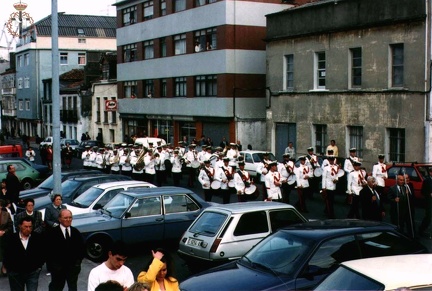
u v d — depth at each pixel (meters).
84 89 63.22
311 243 8.86
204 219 12.47
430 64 24.55
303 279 8.49
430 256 7.45
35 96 79.62
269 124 33.91
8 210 13.17
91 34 80.75
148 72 48.78
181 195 15.19
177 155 28.06
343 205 22.06
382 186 20.31
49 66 79.75
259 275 8.80
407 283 6.40
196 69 41.94
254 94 39.41
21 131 87.94
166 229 14.76
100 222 14.12
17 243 9.47
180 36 44.19
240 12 38.78
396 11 25.89
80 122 64.38
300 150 31.72
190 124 43.97
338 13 28.92
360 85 28.25
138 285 5.71
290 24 32.03
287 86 32.91
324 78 30.39
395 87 26.34
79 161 45.91
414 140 25.28
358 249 8.91
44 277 12.58
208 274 9.30
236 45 38.75
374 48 27.11
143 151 28.64
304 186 20.83
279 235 9.59
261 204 12.43
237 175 20.00
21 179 28.80
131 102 51.91
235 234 11.73
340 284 6.92
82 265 13.55
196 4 41.84
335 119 29.34
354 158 22.64
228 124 39.50
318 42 30.27
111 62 57.97
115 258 7.25
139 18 49.91
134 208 14.53
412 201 16.03
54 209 13.08
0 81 103.69
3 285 11.96
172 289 6.94
